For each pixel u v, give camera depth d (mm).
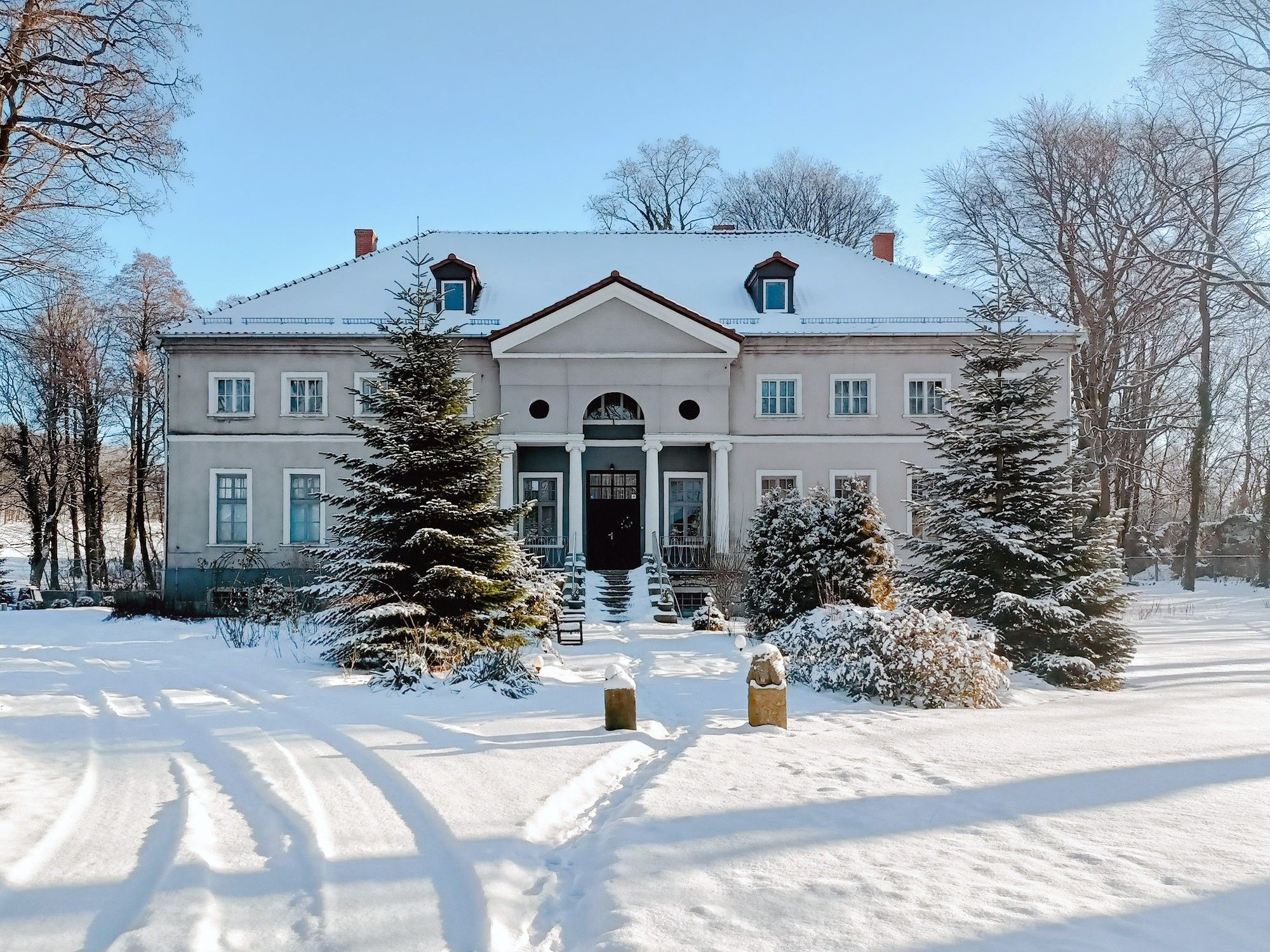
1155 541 45344
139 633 20328
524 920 4574
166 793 6805
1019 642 15203
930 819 6133
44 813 6230
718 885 4863
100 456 44344
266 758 7840
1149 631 24281
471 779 7102
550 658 15938
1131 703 12305
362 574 13656
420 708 10438
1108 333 38094
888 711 11383
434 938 4285
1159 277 36312
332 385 28328
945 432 16859
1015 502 15758
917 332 28562
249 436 28156
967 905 4562
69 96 18406
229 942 4227
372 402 14492
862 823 6031
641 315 28047
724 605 25109
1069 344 28609
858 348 28812
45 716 10008
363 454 28172
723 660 16375
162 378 44188
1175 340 40125
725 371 28172
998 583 15477
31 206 19016
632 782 7473
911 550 16844
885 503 28562
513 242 33406
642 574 26859
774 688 9898
